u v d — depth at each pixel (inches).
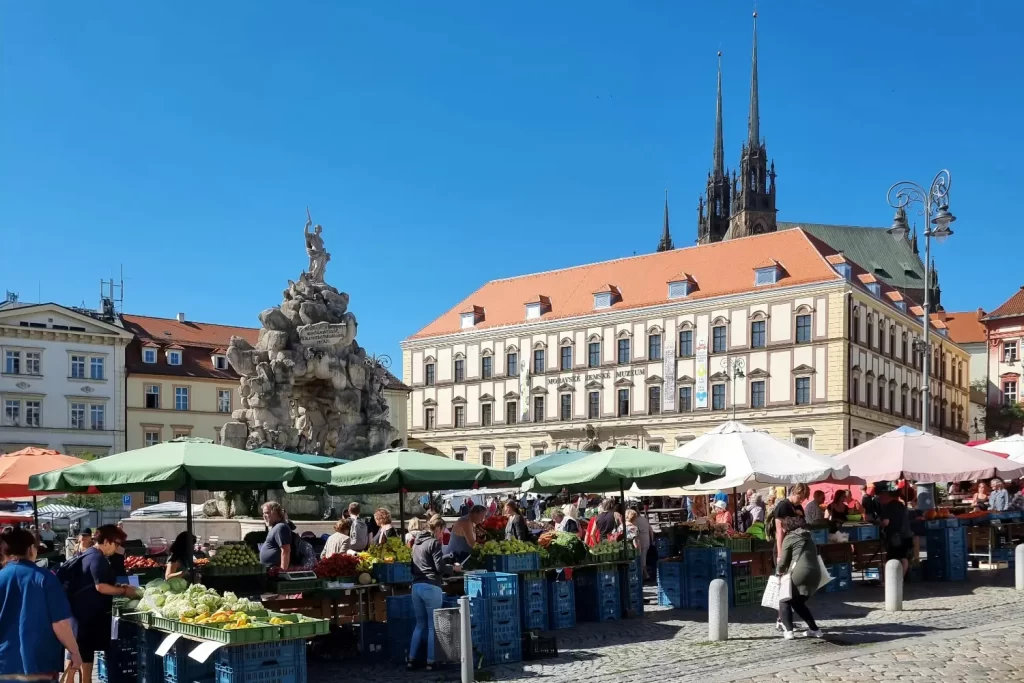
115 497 1951.3
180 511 1284.4
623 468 766.5
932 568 981.8
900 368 3348.9
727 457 933.8
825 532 897.5
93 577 470.0
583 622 732.0
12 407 2950.3
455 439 3786.9
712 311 3174.2
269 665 391.9
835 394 2906.0
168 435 3235.7
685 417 3203.7
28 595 348.2
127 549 872.3
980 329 4714.6
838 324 2918.3
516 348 3641.7
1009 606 777.6
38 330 3004.4
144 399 3201.3
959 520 1050.1
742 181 5142.7
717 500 1537.9
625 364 3358.8
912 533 935.7
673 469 759.1
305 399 1238.9
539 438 3545.8
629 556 760.3
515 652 585.6
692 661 565.6
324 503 1170.0
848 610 768.9
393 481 755.4
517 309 3727.9
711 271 3299.7
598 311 3440.0
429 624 561.0
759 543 860.0
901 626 679.7
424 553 574.6
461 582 643.5
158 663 449.1
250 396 1179.9
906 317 3408.0
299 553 673.6
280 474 601.0
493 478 807.1
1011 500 1309.1
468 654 494.0
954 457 971.9
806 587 627.5
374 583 608.4
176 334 3395.7
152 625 439.5
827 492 1550.2
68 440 3031.5
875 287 3221.0
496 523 936.3
